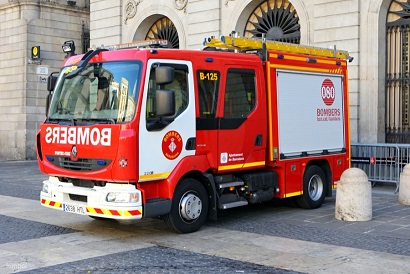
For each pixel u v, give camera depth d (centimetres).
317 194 1127
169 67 816
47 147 903
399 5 1477
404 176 1161
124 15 2097
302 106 1073
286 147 1038
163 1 1962
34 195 1316
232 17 1762
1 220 1001
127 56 845
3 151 2588
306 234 877
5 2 2591
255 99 987
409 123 1471
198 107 891
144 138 816
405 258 725
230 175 967
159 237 862
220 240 839
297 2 1622
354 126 1502
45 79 2412
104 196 818
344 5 1512
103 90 853
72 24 2652
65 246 805
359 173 992
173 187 852
